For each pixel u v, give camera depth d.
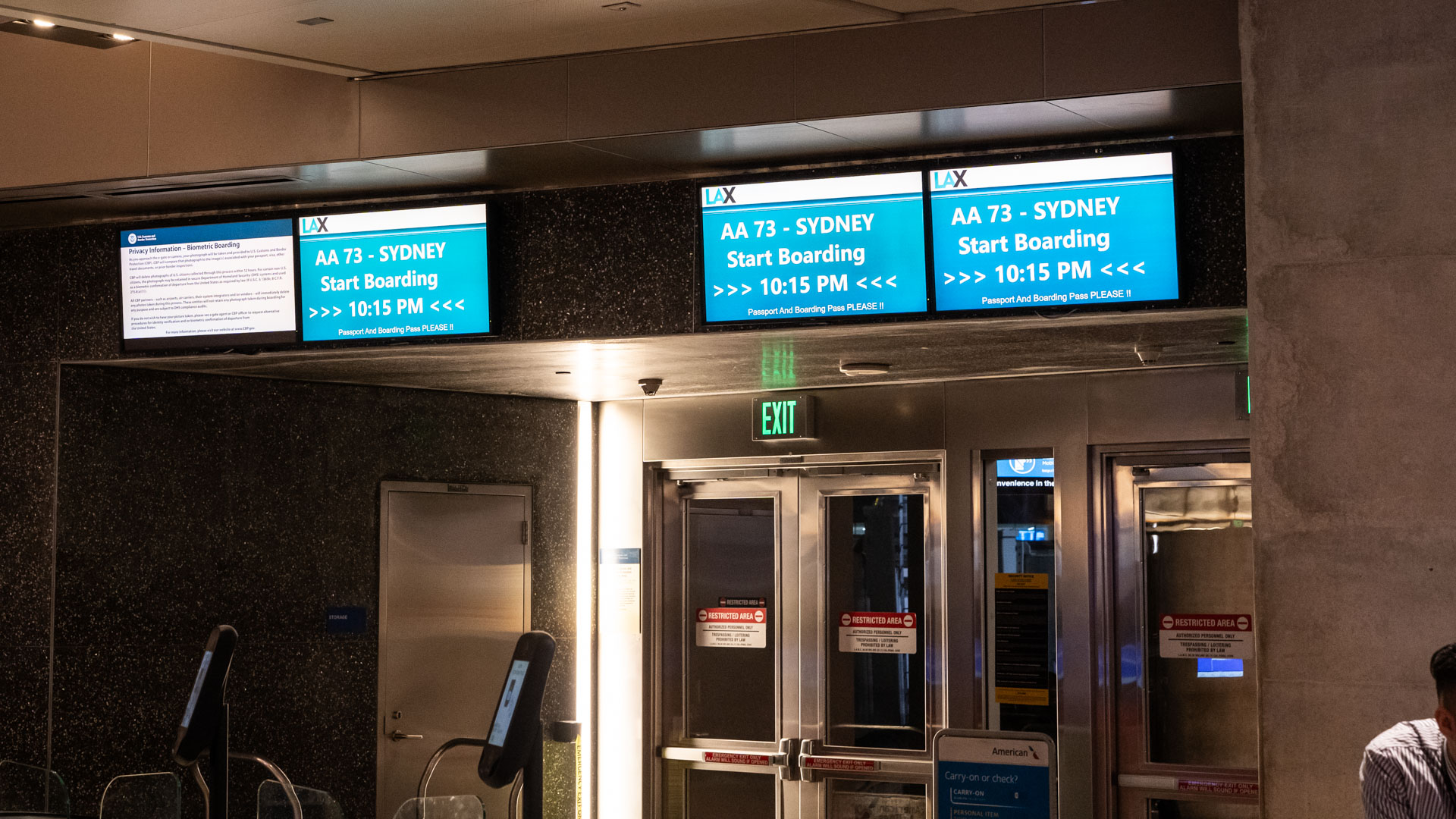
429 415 7.34
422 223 5.48
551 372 6.52
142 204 5.80
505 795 7.44
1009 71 4.45
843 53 4.62
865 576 7.18
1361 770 3.43
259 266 5.69
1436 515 3.89
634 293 5.29
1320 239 4.05
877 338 5.31
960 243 4.80
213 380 6.61
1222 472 6.45
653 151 5.00
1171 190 4.61
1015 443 6.75
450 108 5.04
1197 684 6.45
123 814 5.05
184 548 6.47
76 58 5.49
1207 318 4.82
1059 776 6.55
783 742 7.27
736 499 7.57
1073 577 6.59
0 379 6.23
